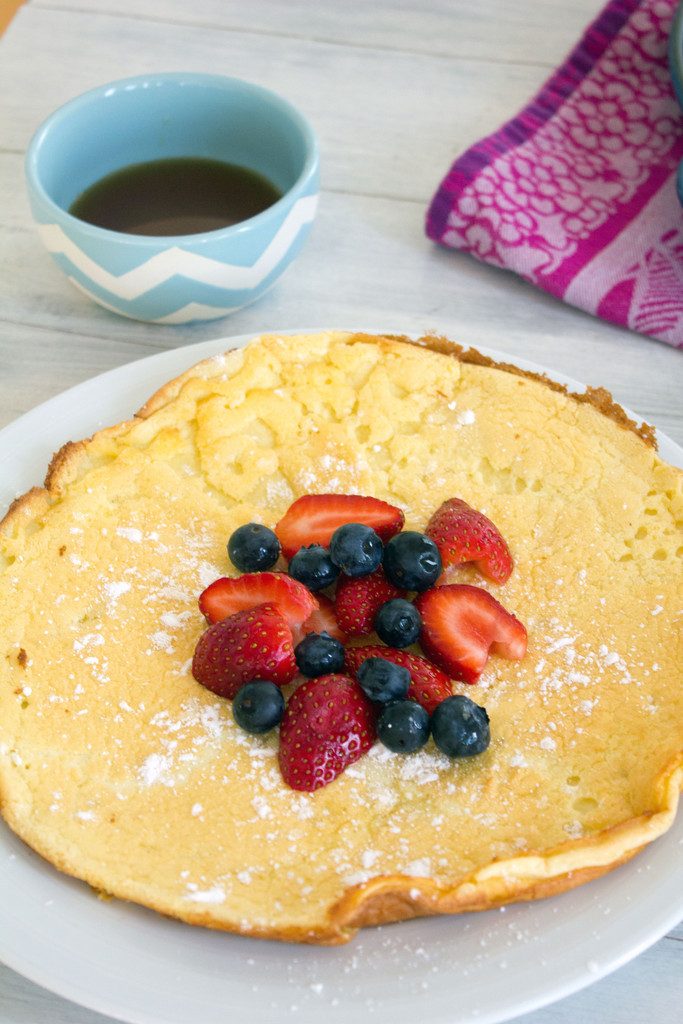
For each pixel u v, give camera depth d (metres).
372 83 0.72
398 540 0.49
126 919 0.45
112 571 0.51
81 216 0.61
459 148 0.70
